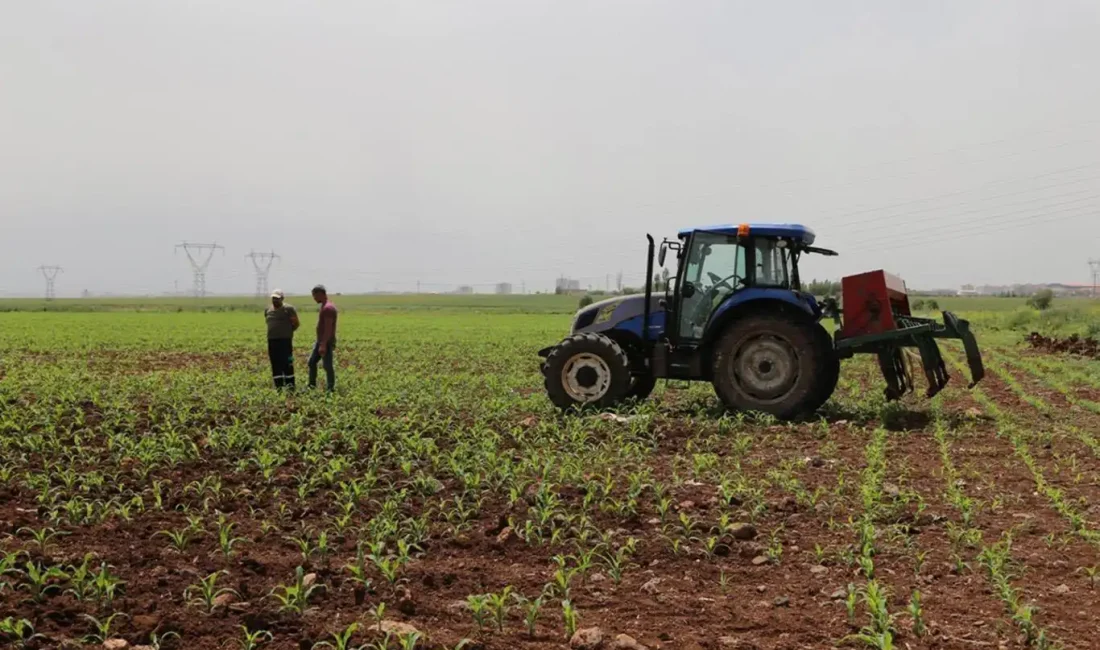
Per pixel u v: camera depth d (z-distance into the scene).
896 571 5.95
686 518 6.72
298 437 10.30
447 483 8.16
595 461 9.23
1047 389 17.48
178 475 8.34
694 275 13.03
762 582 5.72
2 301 158.88
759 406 12.56
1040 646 4.65
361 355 26.23
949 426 11.98
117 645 4.44
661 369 13.00
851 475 8.86
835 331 12.97
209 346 30.59
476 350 28.56
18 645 4.46
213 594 5.15
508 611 5.14
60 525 6.61
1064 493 8.15
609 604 5.30
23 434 9.92
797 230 12.86
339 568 5.80
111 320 57.62
